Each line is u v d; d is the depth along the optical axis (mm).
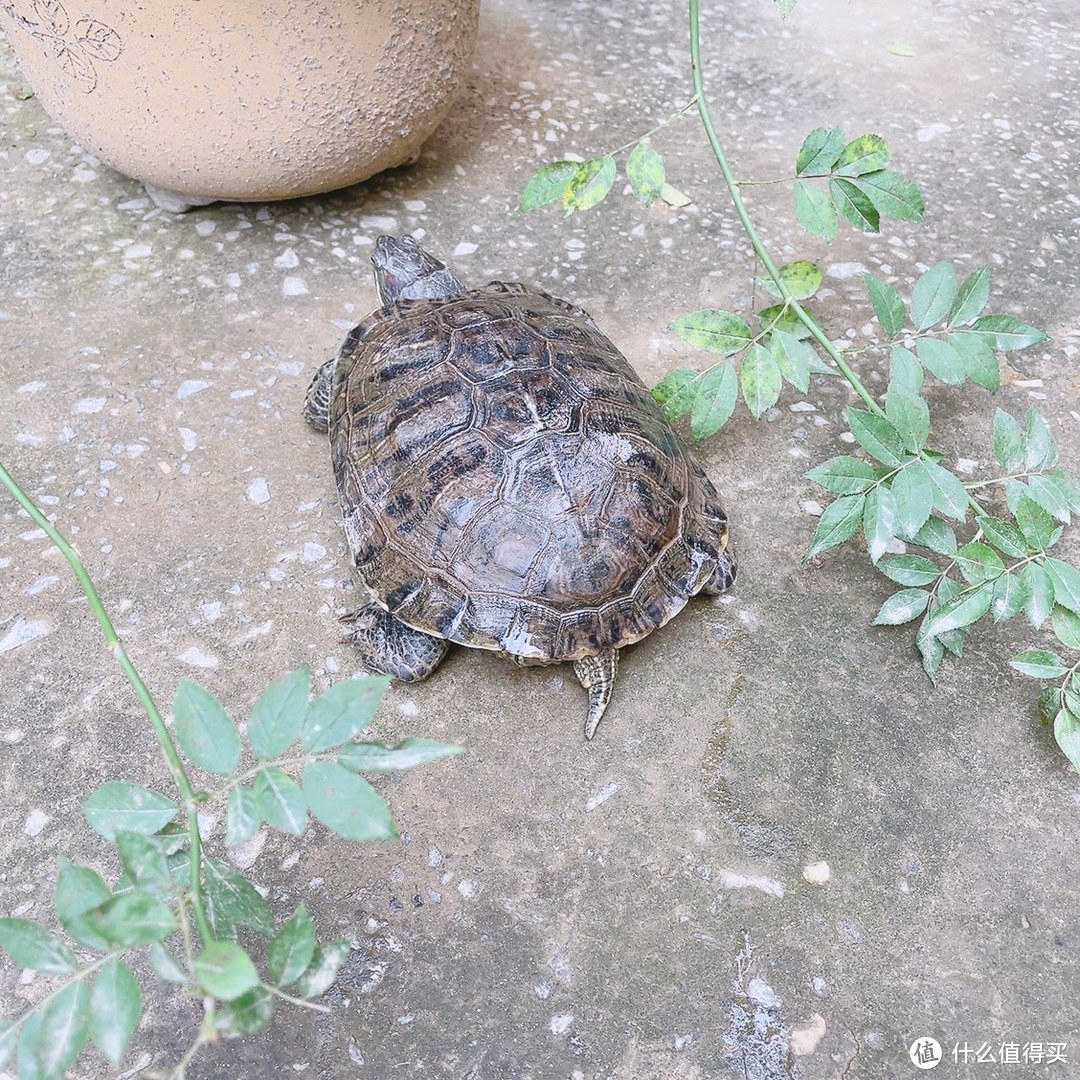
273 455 593
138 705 494
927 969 437
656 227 755
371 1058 411
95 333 644
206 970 250
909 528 472
